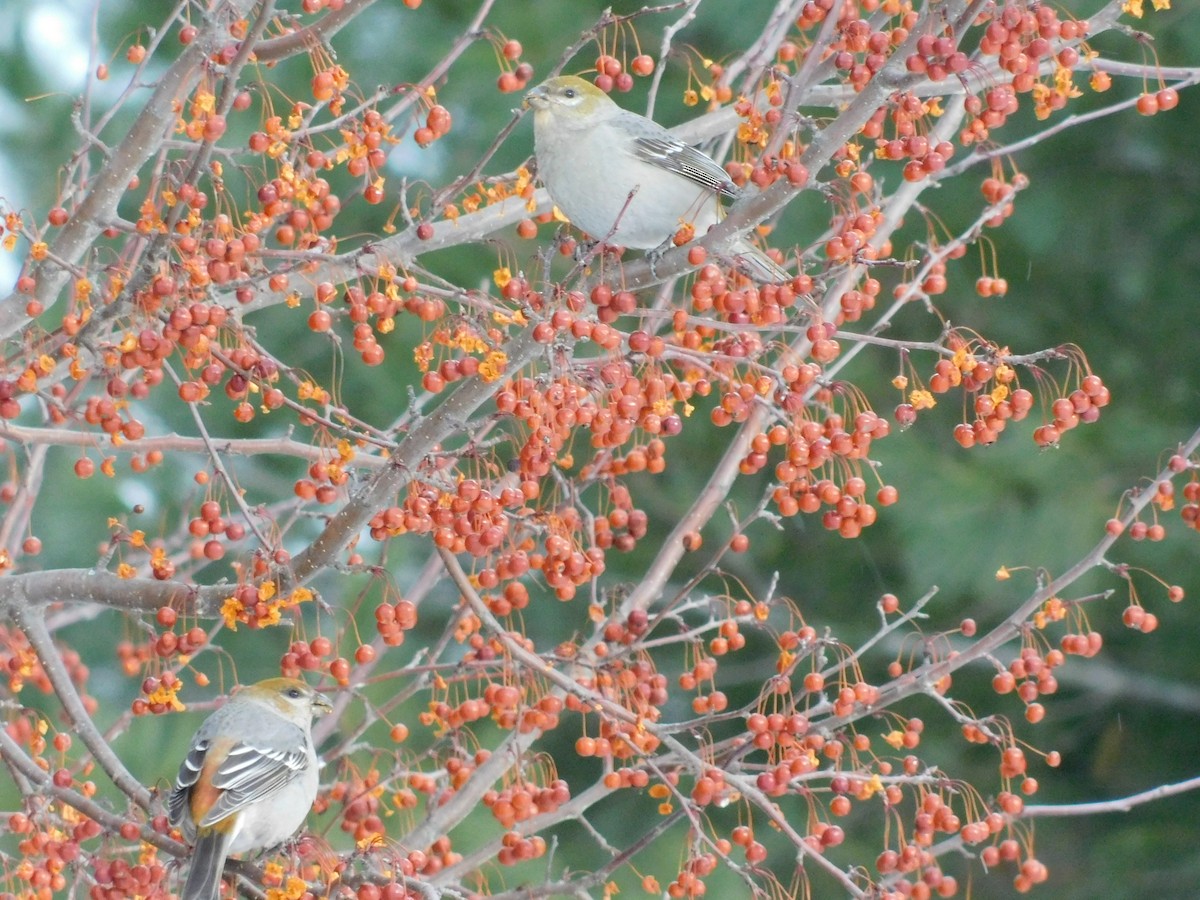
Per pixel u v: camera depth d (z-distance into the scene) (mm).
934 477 16328
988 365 8984
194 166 8172
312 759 9281
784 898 9391
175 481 16891
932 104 9461
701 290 8789
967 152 17219
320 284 9094
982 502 16203
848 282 11000
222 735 8984
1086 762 18531
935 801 9414
